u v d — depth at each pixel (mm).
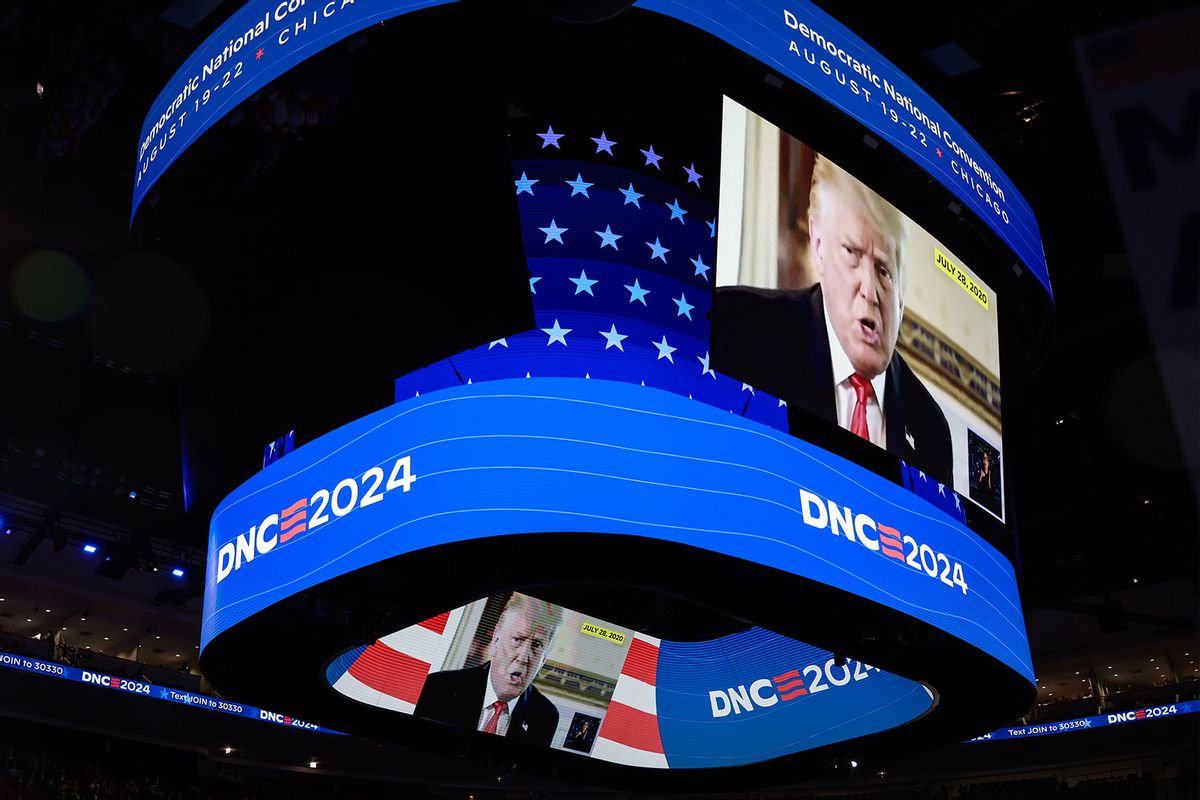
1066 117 13312
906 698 11195
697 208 9703
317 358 8516
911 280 9523
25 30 11141
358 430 8688
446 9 7820
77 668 22906
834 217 8992
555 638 12156
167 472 22375
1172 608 26312
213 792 26203
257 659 9828
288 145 9648
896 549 9094
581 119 9695
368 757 27375
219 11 10680
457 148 8266
